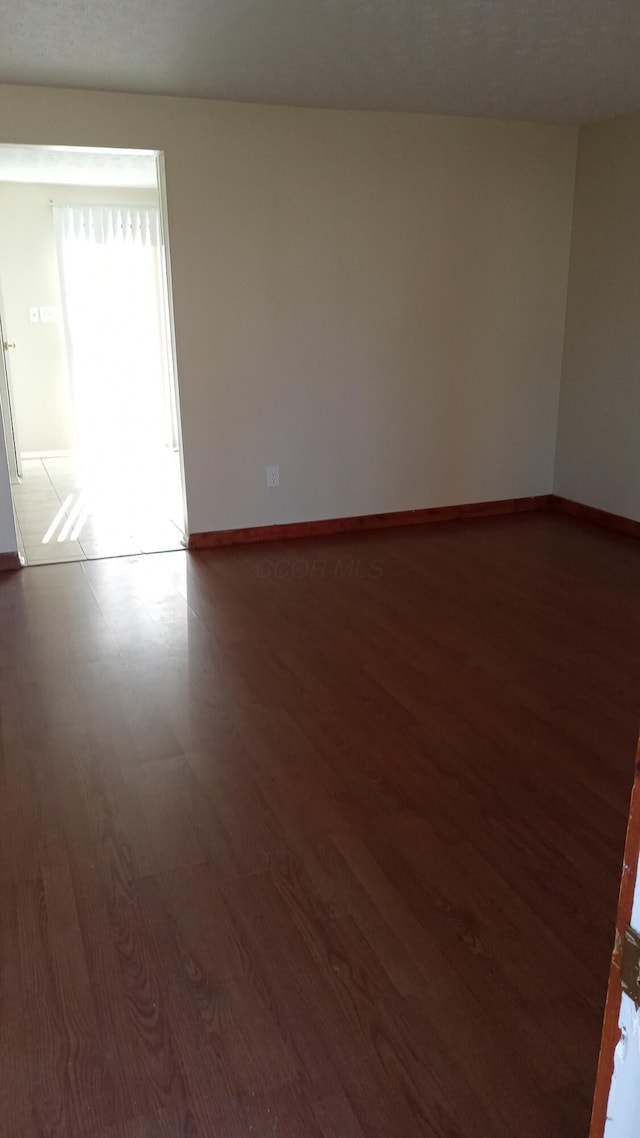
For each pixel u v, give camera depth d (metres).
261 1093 1.44
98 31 2.99
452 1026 1.57
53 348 7.00
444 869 2.00
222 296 4.31
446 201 4.64
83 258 6.86
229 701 2.84
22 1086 1.45
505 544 4.71
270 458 4.66
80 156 5.12
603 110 4.38
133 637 3.38
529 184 4.80
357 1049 1.52
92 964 1.71
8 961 1.72
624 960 0.70
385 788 2.33
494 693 2.90
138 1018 1.58
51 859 2.03
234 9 2.79
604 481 5.03
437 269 4.73
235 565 4.32
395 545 4.69
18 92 3.72
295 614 3.64
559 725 2.68
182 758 2.48
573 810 2.23
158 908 1.87
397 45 3.21
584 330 5.00
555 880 1.96
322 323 4.56
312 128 4.25
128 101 3.89
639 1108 0.71
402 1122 1.39
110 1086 1.45
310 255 4.43
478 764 2.46
